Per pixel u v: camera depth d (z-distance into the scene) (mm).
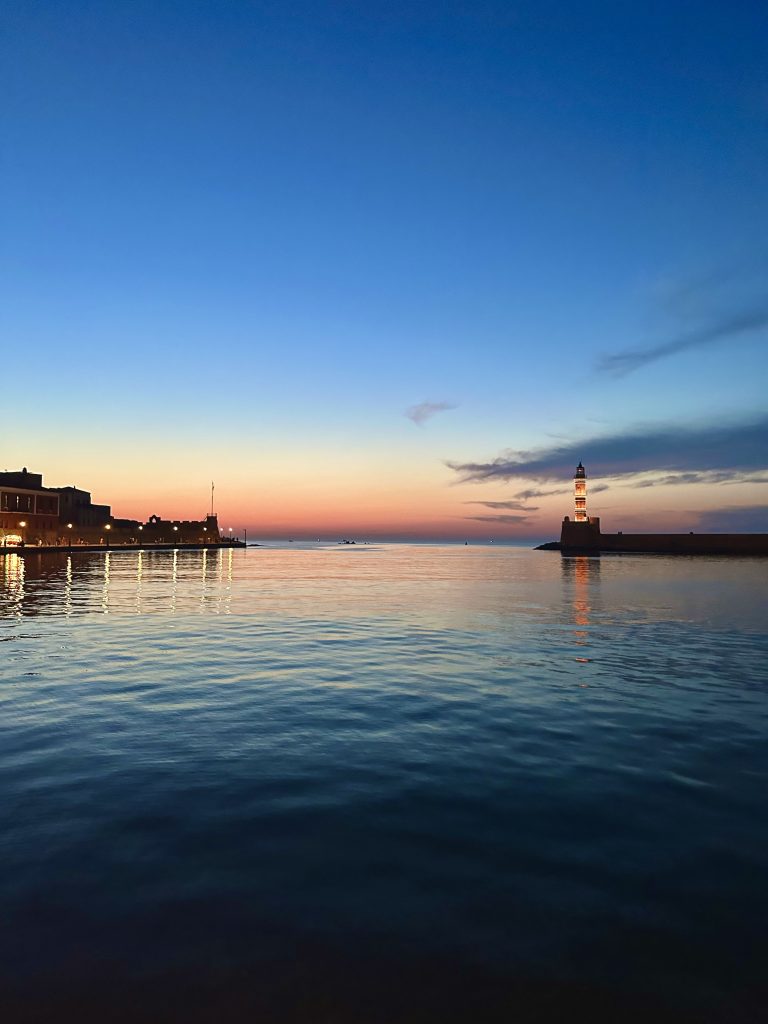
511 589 41094
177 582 45812
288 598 33719
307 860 5695
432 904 5023
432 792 7367
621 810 6910
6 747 8766
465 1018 3852
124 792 7215
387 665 15203
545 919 4836
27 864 5527
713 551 138375
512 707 11344
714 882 5406
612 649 17719
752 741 9453
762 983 4172
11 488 99500
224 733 9594
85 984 4082
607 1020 3854
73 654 16281
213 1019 3807
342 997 4004
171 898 5043
